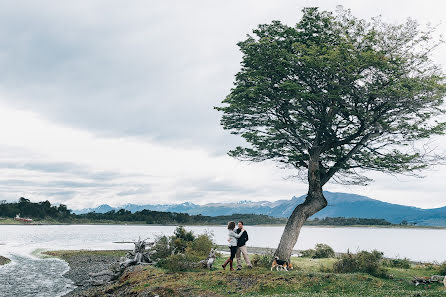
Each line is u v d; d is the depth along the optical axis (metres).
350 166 26.75
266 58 22.56
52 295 23.28
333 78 21.94
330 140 24.95
